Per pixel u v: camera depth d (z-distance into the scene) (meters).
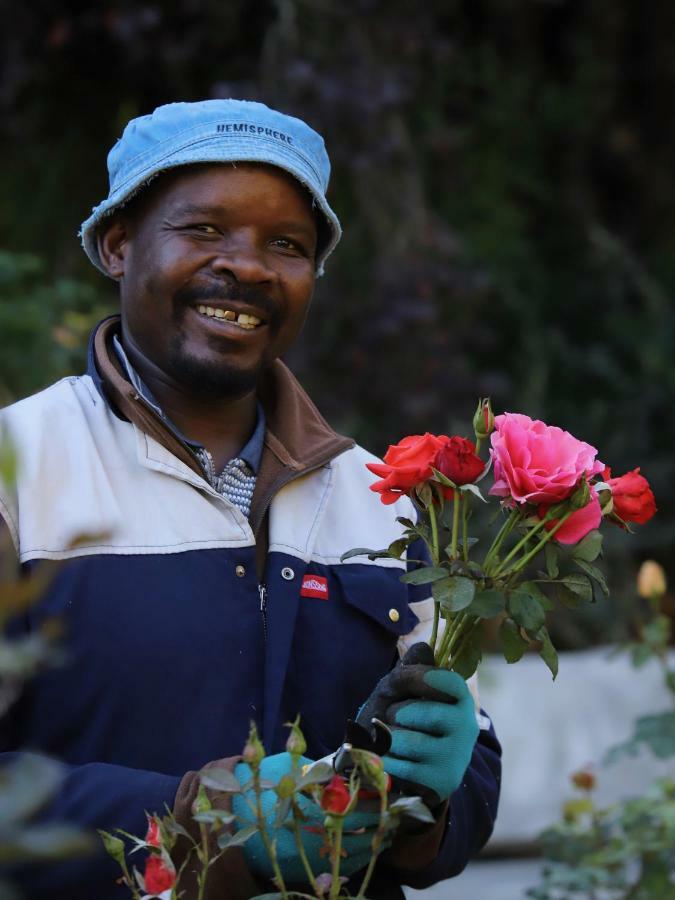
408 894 3.40
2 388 4.43
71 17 5.71
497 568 1.67
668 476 6.50
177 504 1.91
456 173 6.49
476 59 6.88
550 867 2.80
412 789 1.67
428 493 1.69
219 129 1.94
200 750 1.82
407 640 2.07
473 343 6.05
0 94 5.67
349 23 5.65
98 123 5.91
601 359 6.73
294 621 1.92
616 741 3.95
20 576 1.80
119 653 1.81
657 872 2.72
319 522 2.01
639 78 7.53
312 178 1.99
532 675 4.18
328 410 5.51
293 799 1.53
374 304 5.56
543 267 7.11
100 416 1.96
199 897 1.58
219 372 1.95
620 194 7.60
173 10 5.69
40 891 1.71
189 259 1.94
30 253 5.84
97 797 1.72
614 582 5.97
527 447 1.66
